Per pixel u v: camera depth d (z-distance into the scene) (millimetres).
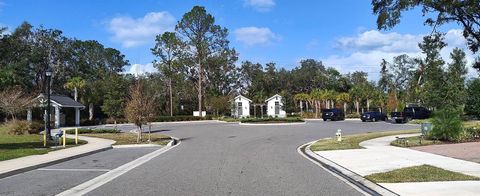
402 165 14516
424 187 10578
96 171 14961
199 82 81188
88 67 91375
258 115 79875
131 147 26266
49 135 30078
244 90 105125
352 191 10617
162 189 11000
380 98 81188
